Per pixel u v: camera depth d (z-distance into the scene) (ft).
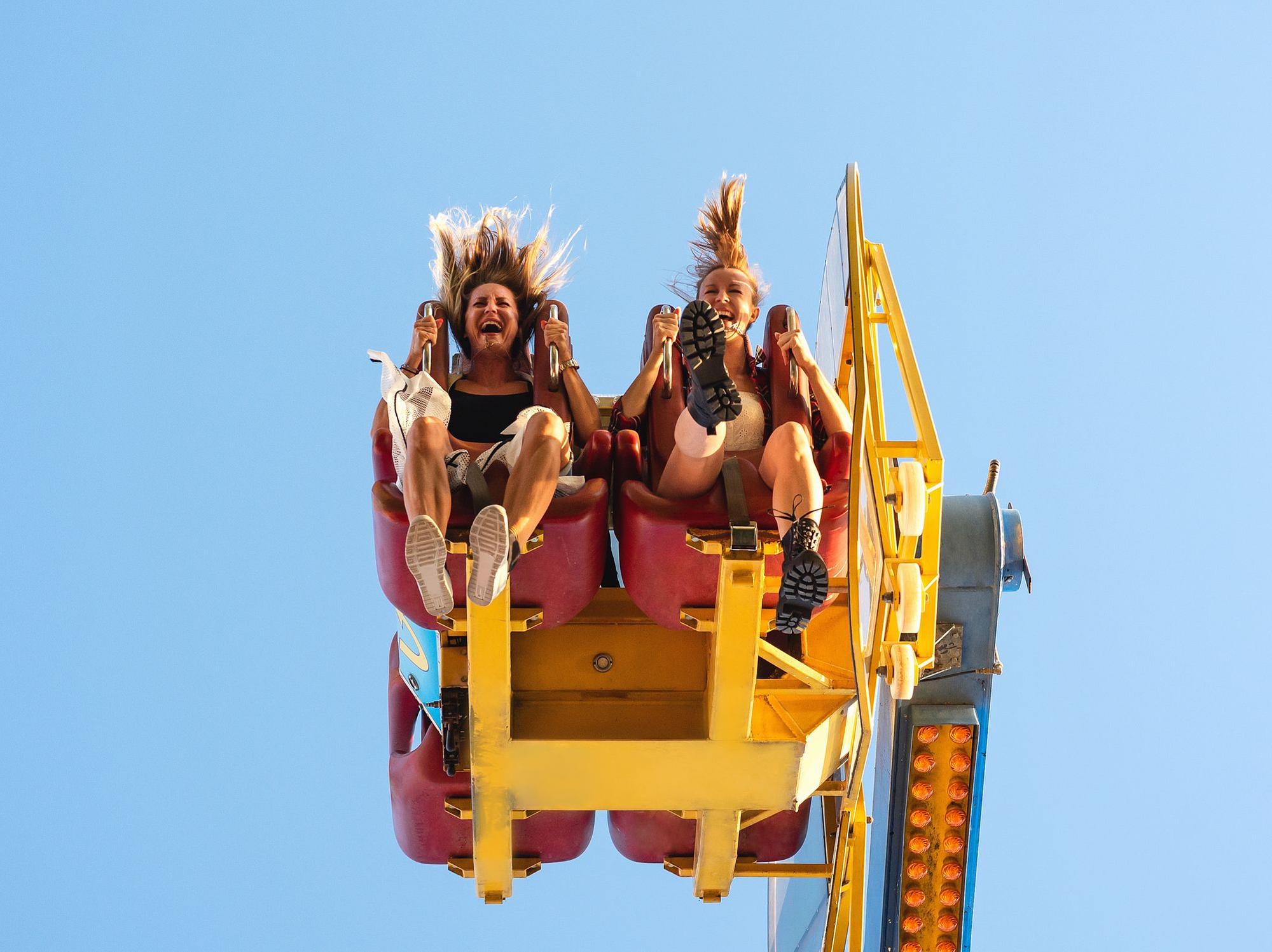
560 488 25.73
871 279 30.01
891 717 29.63
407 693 31.55
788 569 24.16
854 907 31.30
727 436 27.86
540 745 26.71
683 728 27.25
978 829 29.94
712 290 29.78
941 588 29.37
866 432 27.25
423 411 25.52
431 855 30.66
